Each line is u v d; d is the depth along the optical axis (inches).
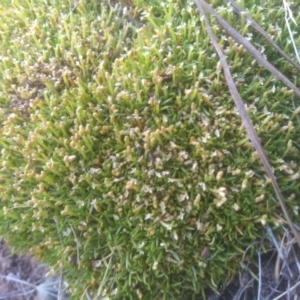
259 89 7.2
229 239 6.7
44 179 7.1
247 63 7.3
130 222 6.8
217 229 6.6
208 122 6.9
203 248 6.8
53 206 7.1
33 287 8.7
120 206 6.9
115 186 6.9
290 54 7.4
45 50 7.8
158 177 6.8
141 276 6.9
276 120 7.0
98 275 7.2
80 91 7.2
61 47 7.7
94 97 7.2
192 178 6.8
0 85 8.0
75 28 7.9
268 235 6.8
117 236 6.9
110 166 7.0
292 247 6.9
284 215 6.8
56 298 8.3
